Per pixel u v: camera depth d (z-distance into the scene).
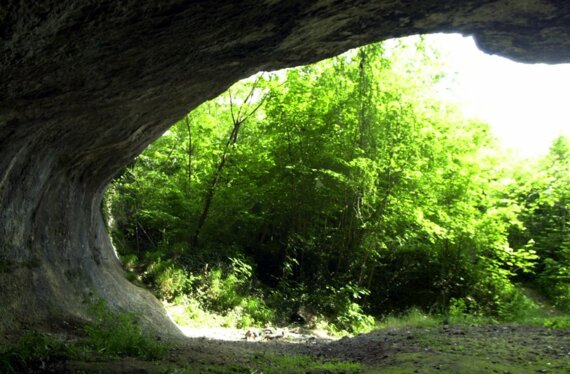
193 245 17.25
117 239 16.80
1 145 5.60
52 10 3.21
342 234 17.14
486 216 15.73
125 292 11.16
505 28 4.59
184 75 4.96
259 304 14.95
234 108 17.88
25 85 4.16
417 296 17.12
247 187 17.33
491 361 6.20
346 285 15.51
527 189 17.09
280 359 7.27
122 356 5.77
